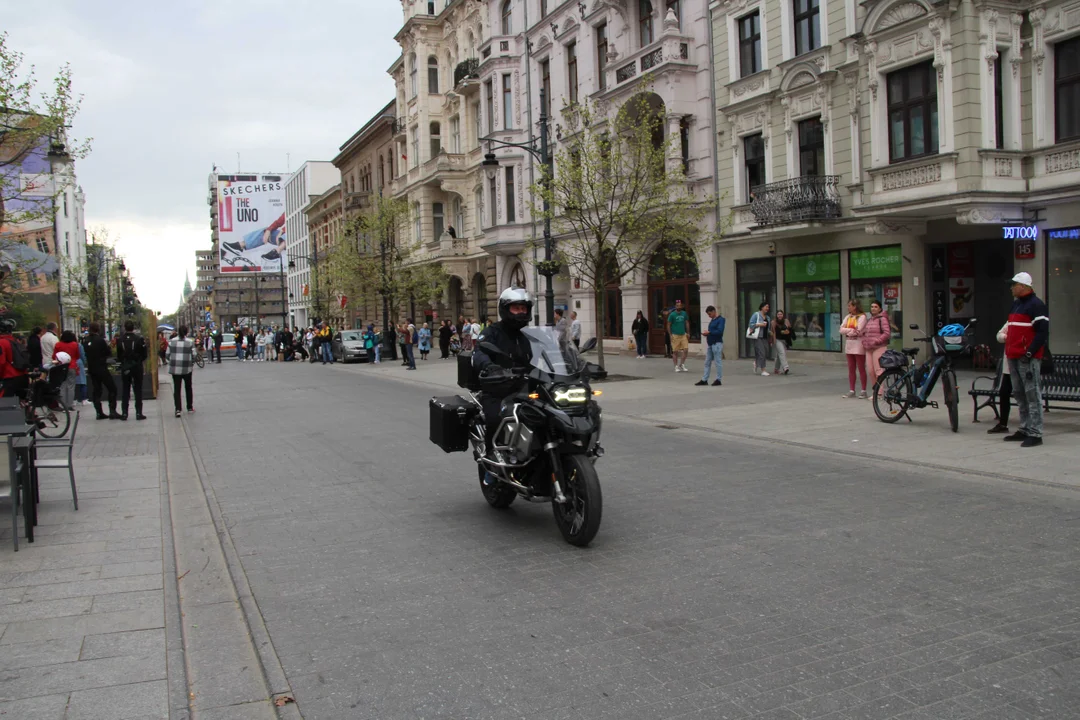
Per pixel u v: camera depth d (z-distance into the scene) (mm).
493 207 38031
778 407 13953
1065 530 6105
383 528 6809
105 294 42906
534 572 5461
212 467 10109
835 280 21297
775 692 3604
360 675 3938
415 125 46875
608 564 5574
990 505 6957
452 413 7332
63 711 3592
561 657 4055
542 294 35500
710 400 15383
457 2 42500
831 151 20922
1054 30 16141
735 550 5789
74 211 60188
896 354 11820
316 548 6258
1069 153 16000
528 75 35031
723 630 4328
